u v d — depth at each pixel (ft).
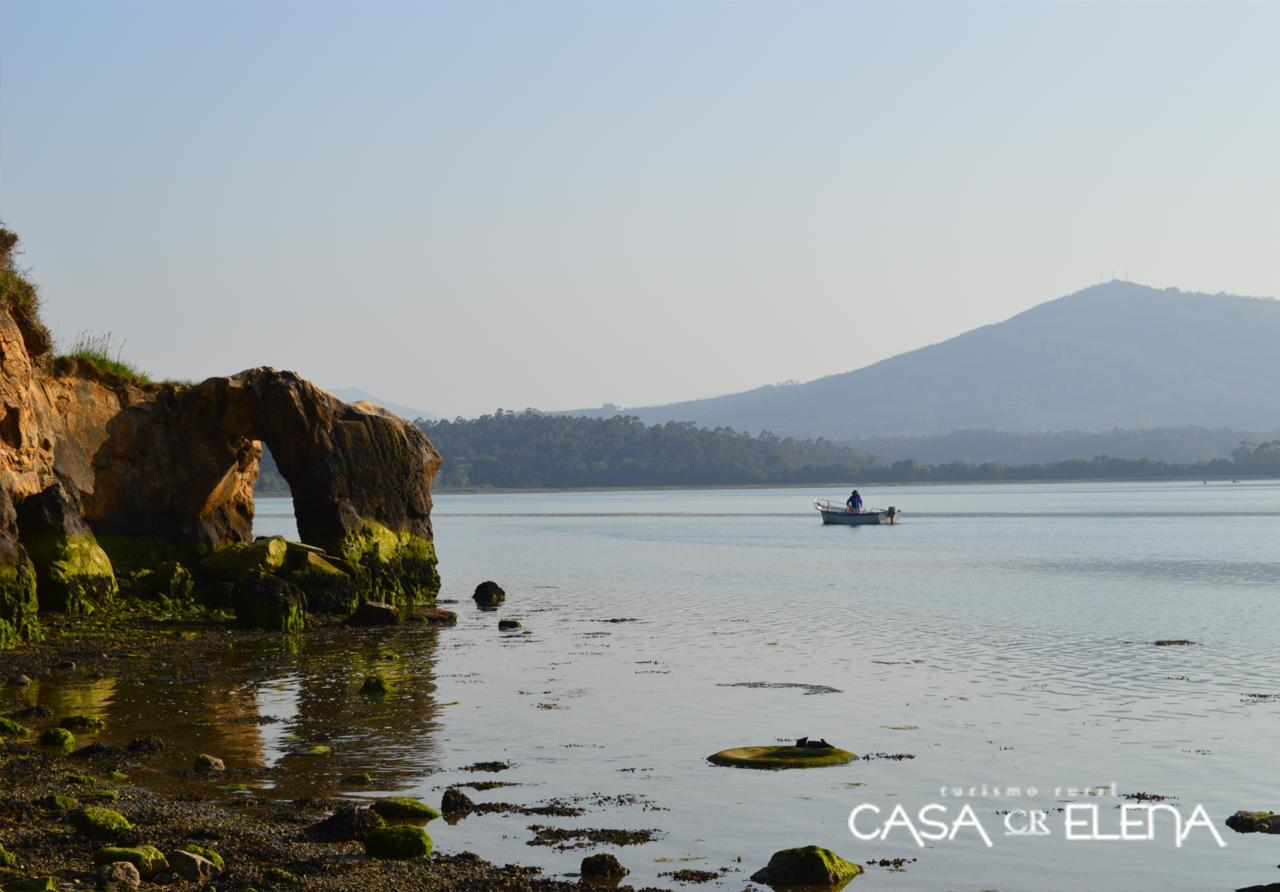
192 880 54.29
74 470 153.07
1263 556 293.02
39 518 138.41
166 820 63.57
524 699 102.42
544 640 141.18
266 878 54.85
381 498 172.86
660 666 121.29
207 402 165.78
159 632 134.72
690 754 82.99
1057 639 143.02
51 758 78.07
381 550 169.68
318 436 166.91
